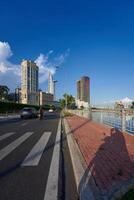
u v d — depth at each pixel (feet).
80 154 31.45
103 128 65.10
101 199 16.66
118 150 33.45
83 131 60.54
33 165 26.68
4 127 75.15
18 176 22.72
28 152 33.91
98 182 20.17
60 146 39.40
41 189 19.43
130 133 47.73
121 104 55.72
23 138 48.62
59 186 20.18
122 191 17.37
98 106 82.17
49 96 517.96
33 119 128.06
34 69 455.63
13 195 18.13
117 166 25.12
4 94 415.23
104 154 31.12
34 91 457.27
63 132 61.93
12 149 36.17
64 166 26.86
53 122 100.37
